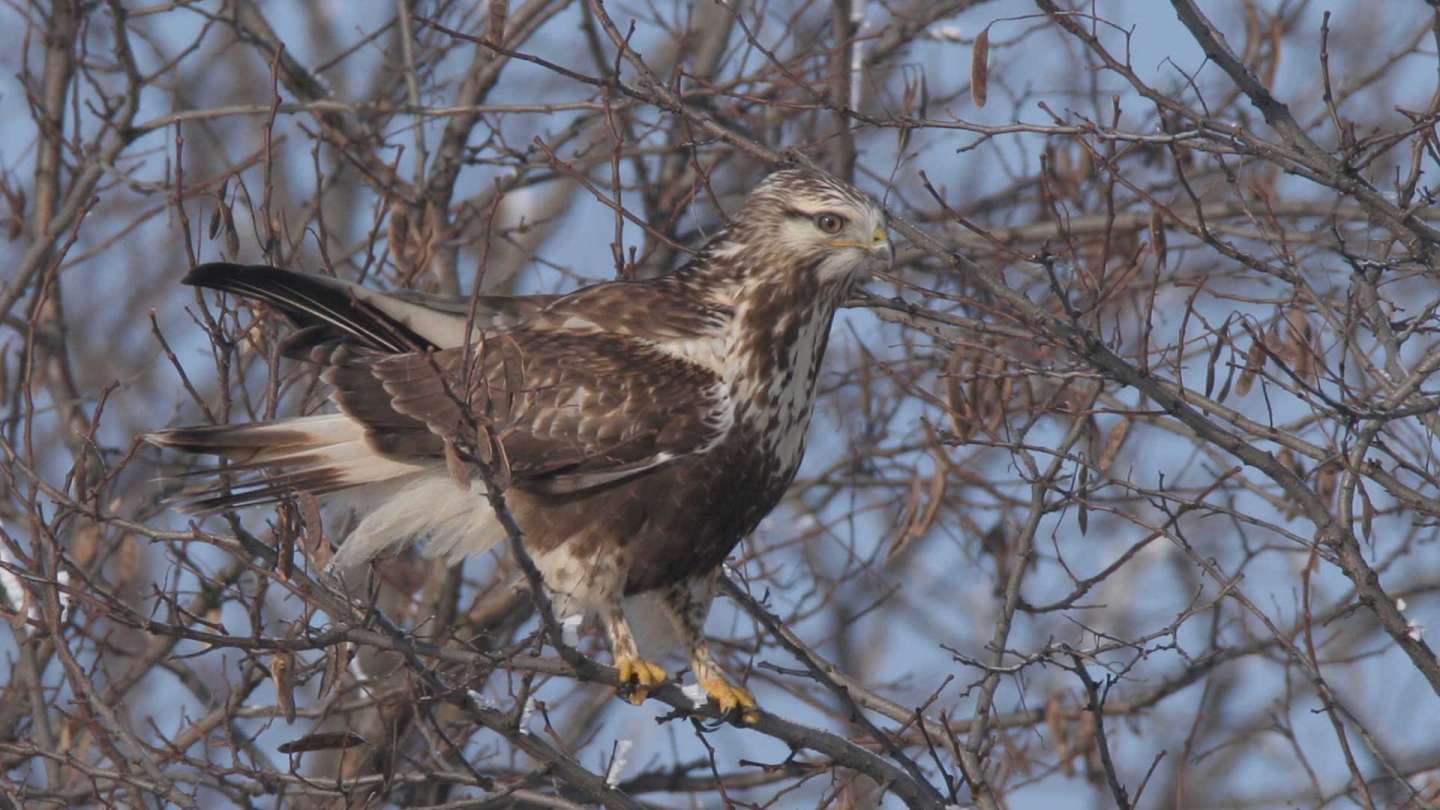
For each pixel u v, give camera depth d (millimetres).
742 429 11195
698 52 18594
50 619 10625
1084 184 17266
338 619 9930
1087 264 16438
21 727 13859
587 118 17375
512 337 11094
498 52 10727
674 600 11461
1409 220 10344
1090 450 12039
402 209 14391
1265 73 15492
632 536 11055
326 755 14555
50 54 16891
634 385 11023
